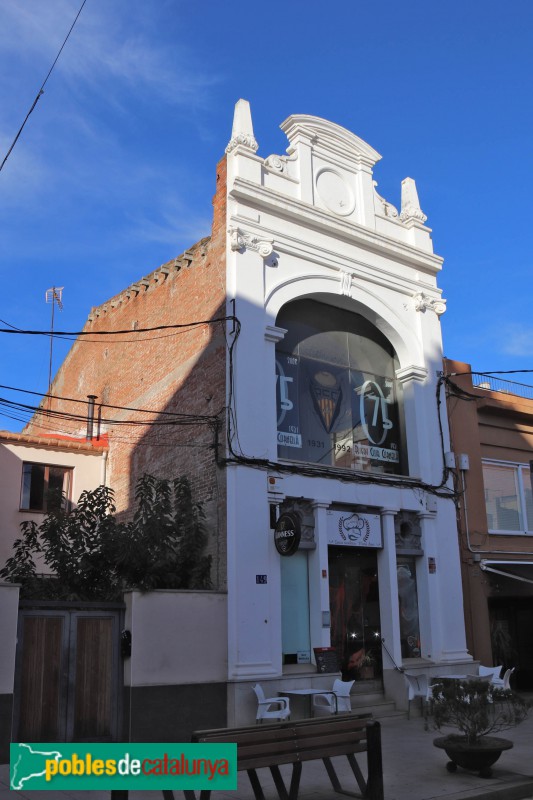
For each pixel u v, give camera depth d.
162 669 11.62
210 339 14.92
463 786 8.60
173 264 17.11
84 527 12.98
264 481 13.76
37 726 10.61
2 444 17.23
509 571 17.58
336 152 17.44
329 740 7.72
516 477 18.95
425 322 17.97
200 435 14.59
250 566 13.09
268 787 8.71
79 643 11.29
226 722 12.09
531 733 12.47
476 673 15.98
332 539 14.64
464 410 18.16
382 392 17.38
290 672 13.22
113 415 19.41
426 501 16.47
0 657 9.89
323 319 16.73
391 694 14.73
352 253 16.89
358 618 15.11
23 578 12.09
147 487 13.73
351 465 16.23
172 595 12.06
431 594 15.97
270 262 15.28
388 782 8.82
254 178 15.39
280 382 15.47
